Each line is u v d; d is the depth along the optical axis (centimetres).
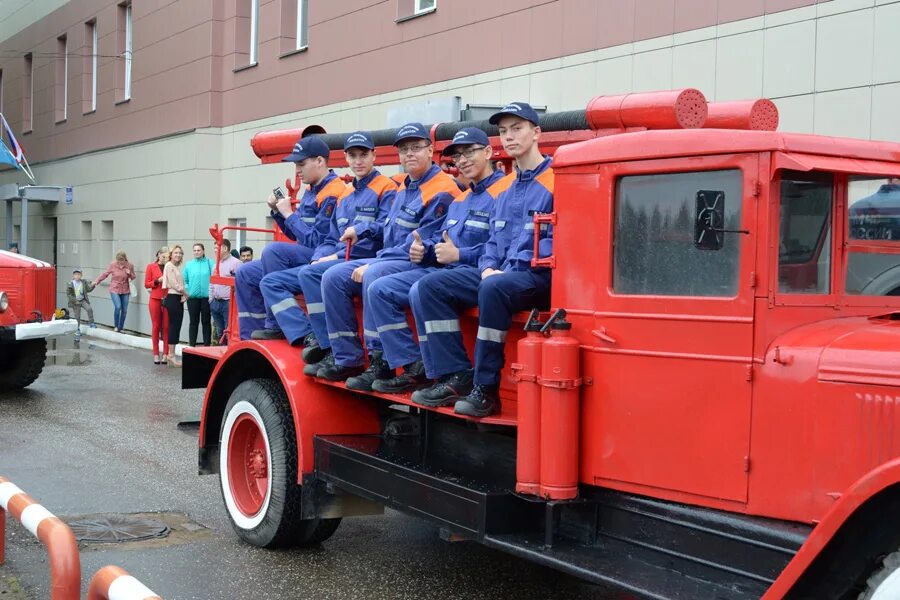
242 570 572
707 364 384
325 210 675
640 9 1045
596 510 423
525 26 1194
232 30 1850
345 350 561
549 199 484
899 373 334
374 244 627
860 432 343
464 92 1293
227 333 738
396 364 525
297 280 621
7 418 1061
